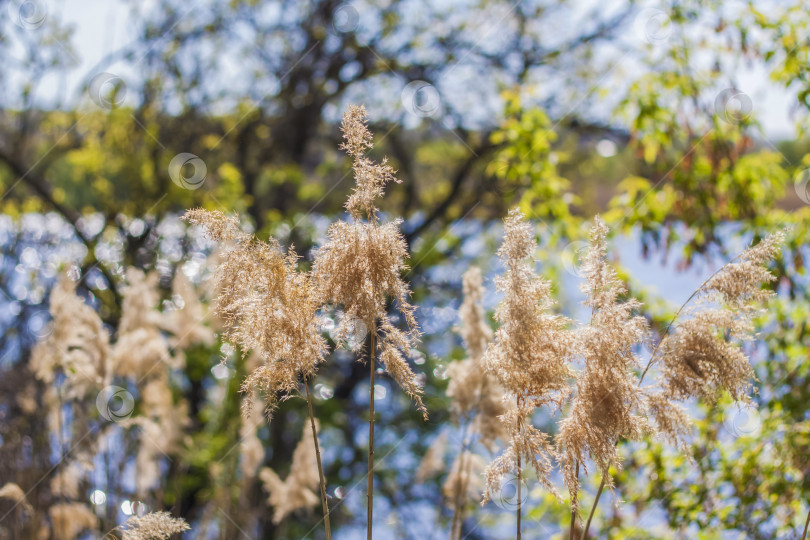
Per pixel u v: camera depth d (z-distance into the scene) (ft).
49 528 10.46
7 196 17.49
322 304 5.20
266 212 20.40
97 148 19.08
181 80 19.47
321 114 20.98
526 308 4.92
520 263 5.01
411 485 16.72
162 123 19.72
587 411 4.94
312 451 11.05
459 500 7.42
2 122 18.21
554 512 10.64
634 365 5.15
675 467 9.29
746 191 11.07
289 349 4.96
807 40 9.84
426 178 23.98
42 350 9.80
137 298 10.86
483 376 7.13
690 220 11.37
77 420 10.08
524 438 5.07
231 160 20.93
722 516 8.82
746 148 11.13
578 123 19.21
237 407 14.48
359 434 18.80
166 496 13.32
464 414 7.36
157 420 12.09
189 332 11.78
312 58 20.22
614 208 12.87
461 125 20.08
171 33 19.10
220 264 5.08
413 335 5.11
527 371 5.04
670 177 11.61
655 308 10.89
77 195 19.93
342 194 19.48
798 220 9.86
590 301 5.14
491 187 17.87
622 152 18.90
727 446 9.32
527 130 13.03
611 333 4.93
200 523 12.96
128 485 11.24
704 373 4.98
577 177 21.62
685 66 11.26
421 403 5.09
